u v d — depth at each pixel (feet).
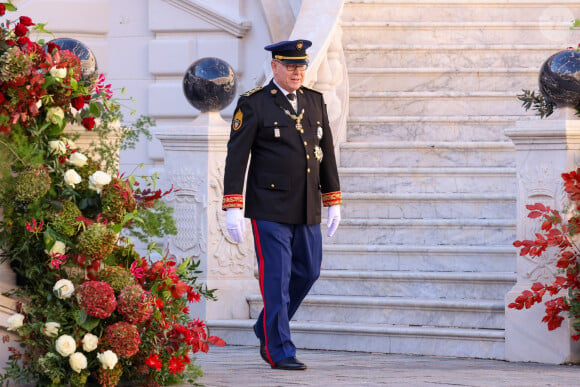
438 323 57.41
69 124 43.68
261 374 46.60
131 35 89.97
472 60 78.48
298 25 72.90
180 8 88.58
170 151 62.34
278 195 48.49
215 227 61.93
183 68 88.74
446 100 75.36
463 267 61.93
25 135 41.52
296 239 49.47
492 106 75.00
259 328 49.19
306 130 49.29
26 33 42.11
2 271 41.37
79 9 89.56
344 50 78.84
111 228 41.63
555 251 52.95
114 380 40.47
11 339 41.37
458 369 49.29
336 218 50.19
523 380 45.19
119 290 41.27
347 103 74.23
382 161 71.51
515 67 77.92
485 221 63.93
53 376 39.68
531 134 53.11
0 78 40.27
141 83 89.97
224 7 88.12
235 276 62.64
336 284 62.03
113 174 44.19
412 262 62.80
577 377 46.60
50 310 40.29
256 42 87.71
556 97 53.57
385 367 49.73
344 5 82.43
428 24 80.12
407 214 67.15
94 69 48.47
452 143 70.33
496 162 70.08
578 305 50.93
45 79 41.37
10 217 40.98
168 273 42.80
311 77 69.62
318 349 58.08
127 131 45.21
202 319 61.31
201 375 44.19
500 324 55.98
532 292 52.90
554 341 52.37
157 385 42.24
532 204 53.62
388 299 58.65
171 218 44.86
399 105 75.82
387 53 78.74
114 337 39.88
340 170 69.72
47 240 40.19
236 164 48.57
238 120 49.01
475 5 82.17
